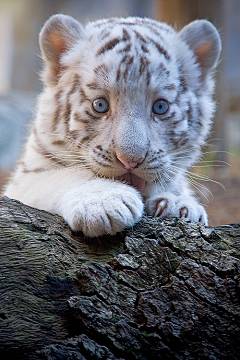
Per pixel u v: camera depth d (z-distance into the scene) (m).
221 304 4.52
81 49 7.31
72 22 7.59
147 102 6.61
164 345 4.33
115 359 4.24
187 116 7.24
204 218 6.70
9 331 4.27
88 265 4.67
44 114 7.54
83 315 4.36
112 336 4.32
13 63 43.19
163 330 4.37
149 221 5.40
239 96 32.06
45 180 6.80
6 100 22.94
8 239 4.73
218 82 17.33
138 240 5.08
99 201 5.26
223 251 4.91
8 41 43.47
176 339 4.34
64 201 5.74
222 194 15.04
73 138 6.93
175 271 4.76
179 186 7.68
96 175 6.61
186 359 4.33
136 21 8.26
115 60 6.63
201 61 8.23
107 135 6.47
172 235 5.09
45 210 5.81
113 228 5.12
